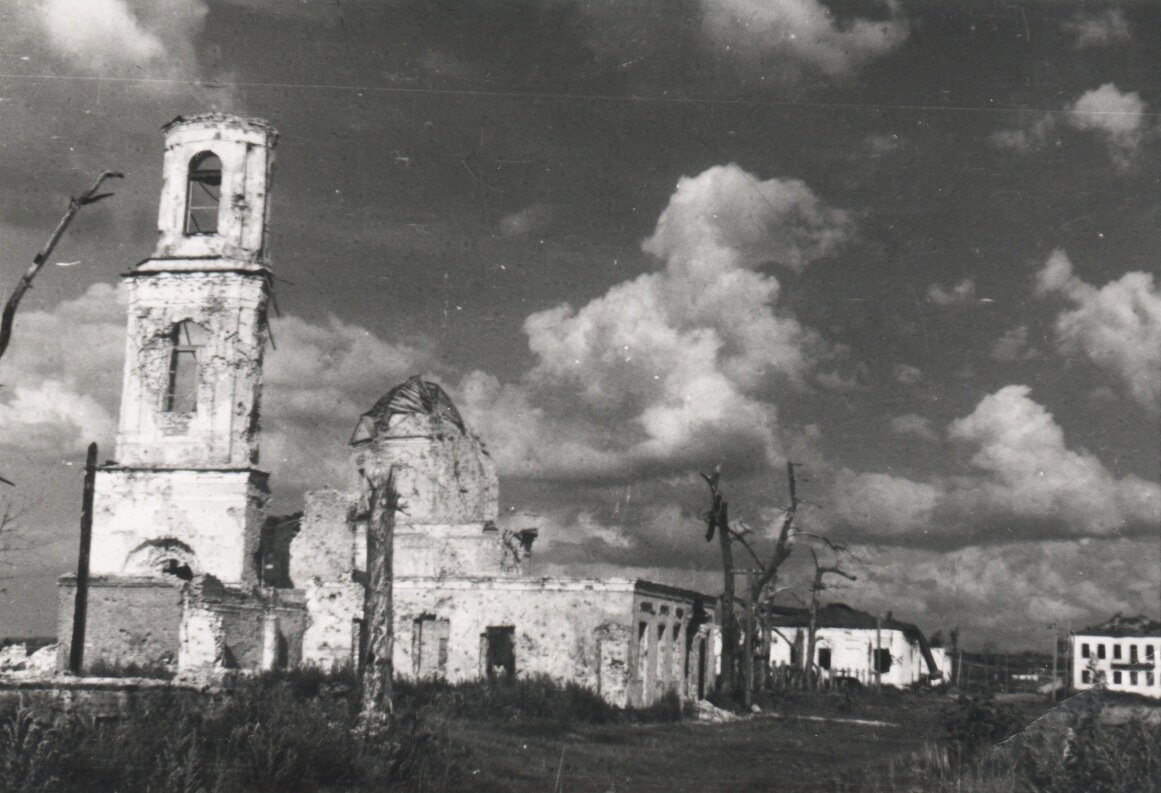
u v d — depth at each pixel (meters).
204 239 41.44
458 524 46.94
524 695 34.59
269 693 20.95
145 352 40.91
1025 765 14.16
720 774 23.53
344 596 41.78
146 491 40.03
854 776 22.47
